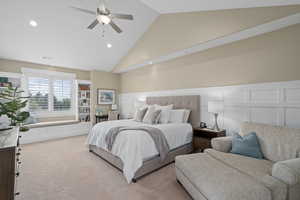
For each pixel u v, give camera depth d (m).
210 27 2.96
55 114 5.25
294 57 2.36
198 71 3.65
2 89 4.14
